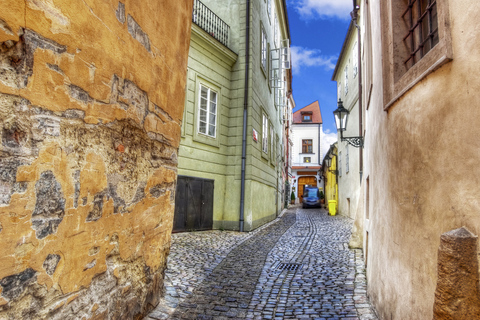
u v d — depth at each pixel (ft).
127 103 9.69
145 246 11.54
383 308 11.51
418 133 8.52
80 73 7.45
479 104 6.01
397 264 10.02
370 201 16.67
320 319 12.66
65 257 7.23
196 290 15.97
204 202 37.60
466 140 6.39
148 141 11.41
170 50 13.05
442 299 6.34
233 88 42.14
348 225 47.57
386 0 11.90
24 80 5.93
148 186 11.57
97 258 8.53
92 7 7.78
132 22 9.86
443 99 7.27
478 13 6.11
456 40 6.80
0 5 5.35
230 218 40.22
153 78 11.51
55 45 6.65
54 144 6.73
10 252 5.73
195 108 36.35
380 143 13.17
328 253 25.86
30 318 6.27
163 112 12.58
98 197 8.43
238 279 18.26
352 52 56.54
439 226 7.29
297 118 158.81
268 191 55.11
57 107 6.77
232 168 41.01
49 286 6.74
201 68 37.24
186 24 14.96
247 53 41.96
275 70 63.16
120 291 9.87
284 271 20.31
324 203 111.86
